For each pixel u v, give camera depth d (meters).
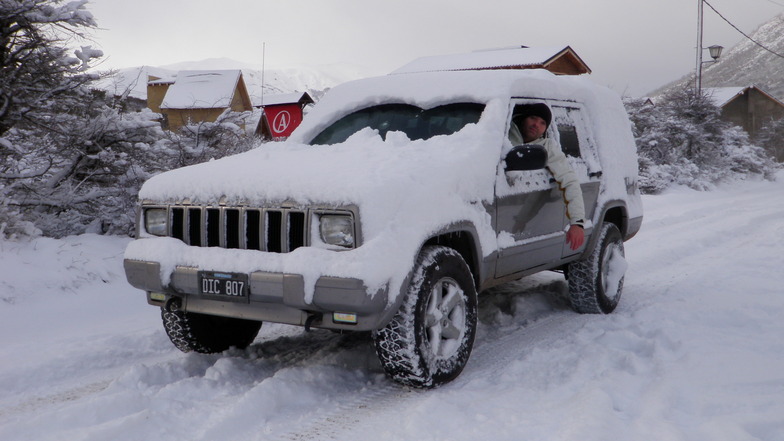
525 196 4.14
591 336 4.38
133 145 8.05
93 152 8.05
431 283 3.28
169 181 3.65
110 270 6.39
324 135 4.71
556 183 4.50
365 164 3.42
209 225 3.44
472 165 3.68
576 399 3.04
